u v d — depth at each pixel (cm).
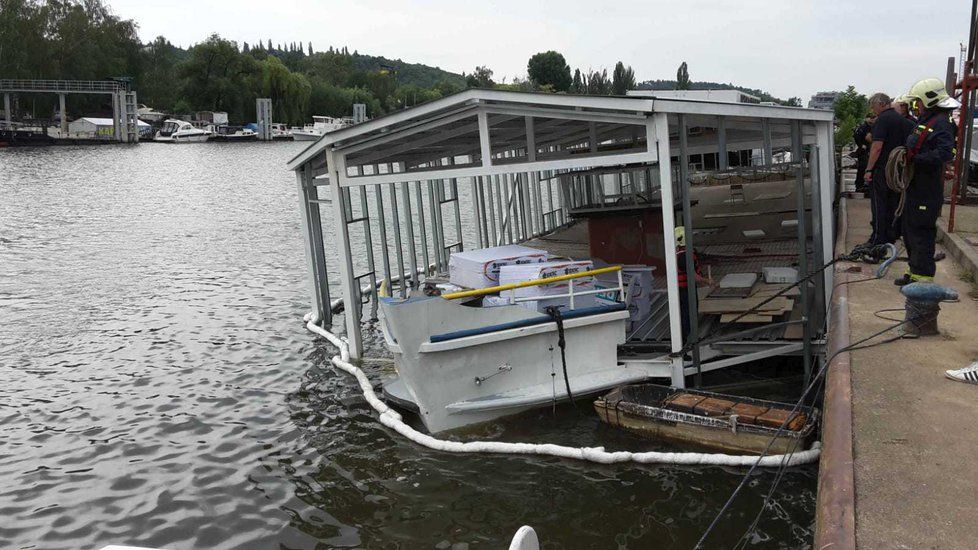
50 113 11531
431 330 966
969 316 850
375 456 964
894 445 548
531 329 1019
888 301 925
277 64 12975
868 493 486
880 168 1119
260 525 816
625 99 989
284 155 9038
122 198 4378
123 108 10650
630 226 1430
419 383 974
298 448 1001
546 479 873
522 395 1021
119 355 1418
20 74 10575
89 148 9600
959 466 515
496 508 821
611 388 1058
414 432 1003
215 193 4728
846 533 439
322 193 4441
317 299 1611
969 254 1073
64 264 2341
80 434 1064
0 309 1778
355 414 1111
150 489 903
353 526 805
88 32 11669
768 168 1062
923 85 867
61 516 848
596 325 1069
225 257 2450
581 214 1447
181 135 11244
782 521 754
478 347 998
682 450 919
